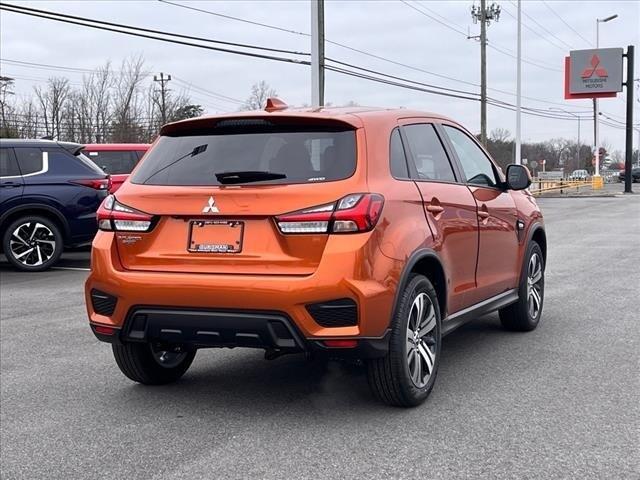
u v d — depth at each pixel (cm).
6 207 1128
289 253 433
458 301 546
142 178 488
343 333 425
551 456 402
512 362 594
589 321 743
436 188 523
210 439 439
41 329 755
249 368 593
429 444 422
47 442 442
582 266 1148
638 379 541
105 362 624
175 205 459
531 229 691
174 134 506
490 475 379
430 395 511
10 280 1084
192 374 580
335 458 405
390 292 442
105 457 417
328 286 421
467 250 556
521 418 462
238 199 444
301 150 460
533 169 7338
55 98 4722
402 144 507
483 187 611
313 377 564
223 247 446
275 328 430
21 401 520
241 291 429
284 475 385
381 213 443
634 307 810
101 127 4803
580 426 446
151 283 450
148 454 419
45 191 1149
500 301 630
